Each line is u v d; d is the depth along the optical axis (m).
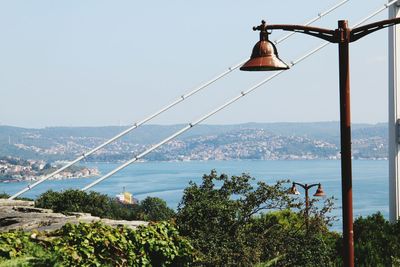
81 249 16.61
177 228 20.55
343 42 14.60
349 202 14.38
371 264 24.55
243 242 20.30
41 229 22.44
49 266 15.42
